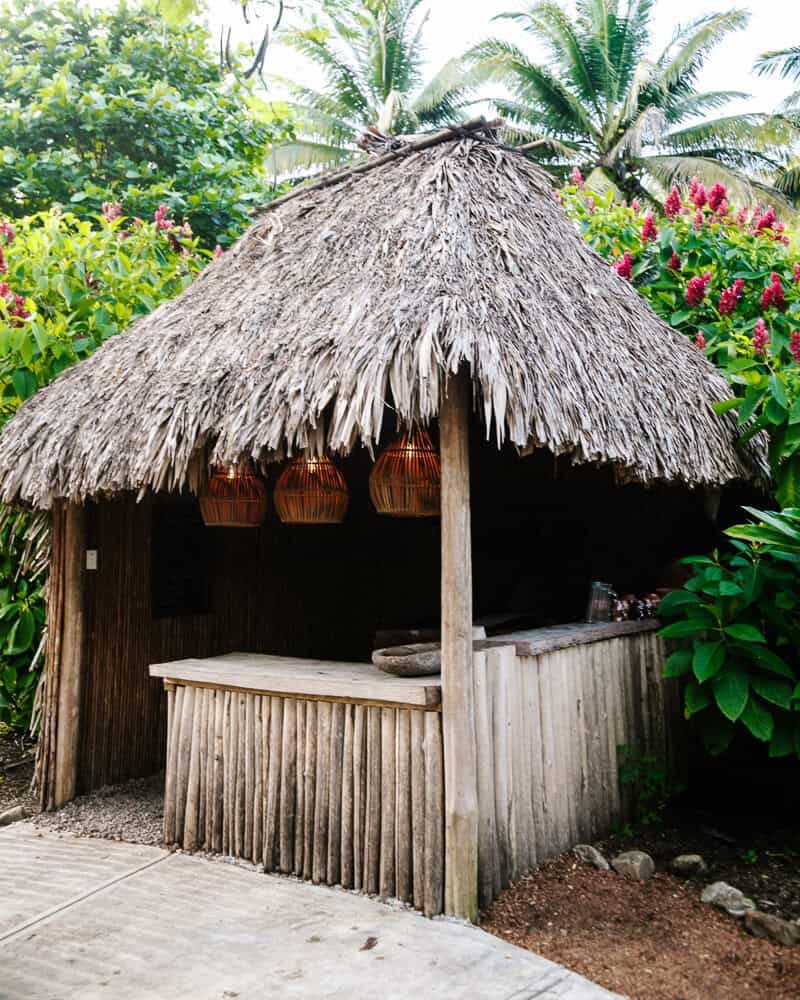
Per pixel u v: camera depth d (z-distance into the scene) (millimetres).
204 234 8680
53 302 5414
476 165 4023
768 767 4566
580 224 6379
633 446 3322
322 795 3316
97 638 4609
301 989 2504
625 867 3346
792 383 4352
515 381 2844
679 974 2615
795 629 3730
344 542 6699
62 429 4051
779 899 3213
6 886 3371
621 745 3979
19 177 8414
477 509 6590
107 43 9219
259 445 3010
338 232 4000
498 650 3229
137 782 4766
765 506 5223
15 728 5938
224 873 3414
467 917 2914
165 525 5113
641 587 5762
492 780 3129
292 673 3512
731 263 5906
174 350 3988
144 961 2715
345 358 2941
